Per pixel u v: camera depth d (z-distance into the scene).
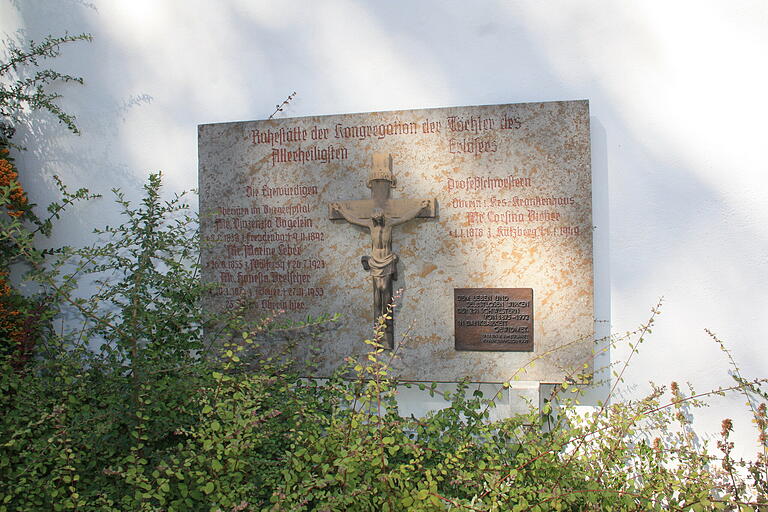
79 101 4.80
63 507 2.96
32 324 4.06
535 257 3.97
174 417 3.40
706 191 3.95
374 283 4.11
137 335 3.72
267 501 3.29
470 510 2.85
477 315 4.04
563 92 4.11
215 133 4.39
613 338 4.02
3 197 3.42
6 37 4.90
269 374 3.74
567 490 3.12
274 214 4.31
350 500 2.80
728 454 3.60
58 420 3.16
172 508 2.97
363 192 4.20
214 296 4.37
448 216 4.07
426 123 4.10
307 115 4.44
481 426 3.51
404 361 4.12
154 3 4.67
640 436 3.99
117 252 4.72
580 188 3.92
